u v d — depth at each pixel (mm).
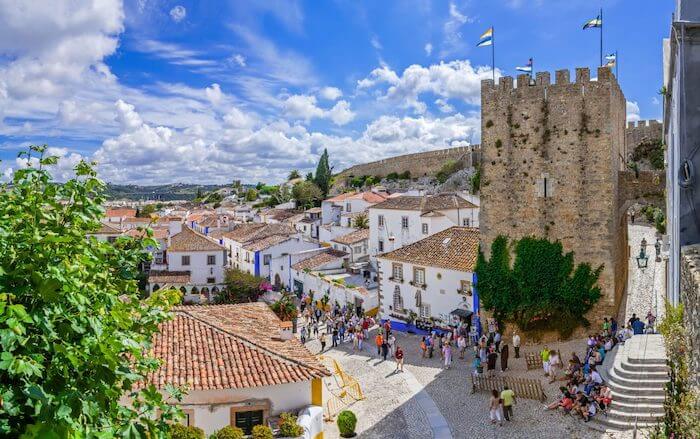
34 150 11375
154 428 10656
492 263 40656
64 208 11250
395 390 32938
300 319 55906
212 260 79188
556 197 38969
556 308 39062
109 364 9547
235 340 24516
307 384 22516
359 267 64750
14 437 8570
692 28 18562
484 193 41000
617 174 40750
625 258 47969
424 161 139750
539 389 28609
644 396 24938
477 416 27797
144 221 106625
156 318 11734
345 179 156375
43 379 9102
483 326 41062
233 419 21547
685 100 18688
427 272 46969
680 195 18734
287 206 143375
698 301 11945
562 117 38688
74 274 9672
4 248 9398
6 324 8750
